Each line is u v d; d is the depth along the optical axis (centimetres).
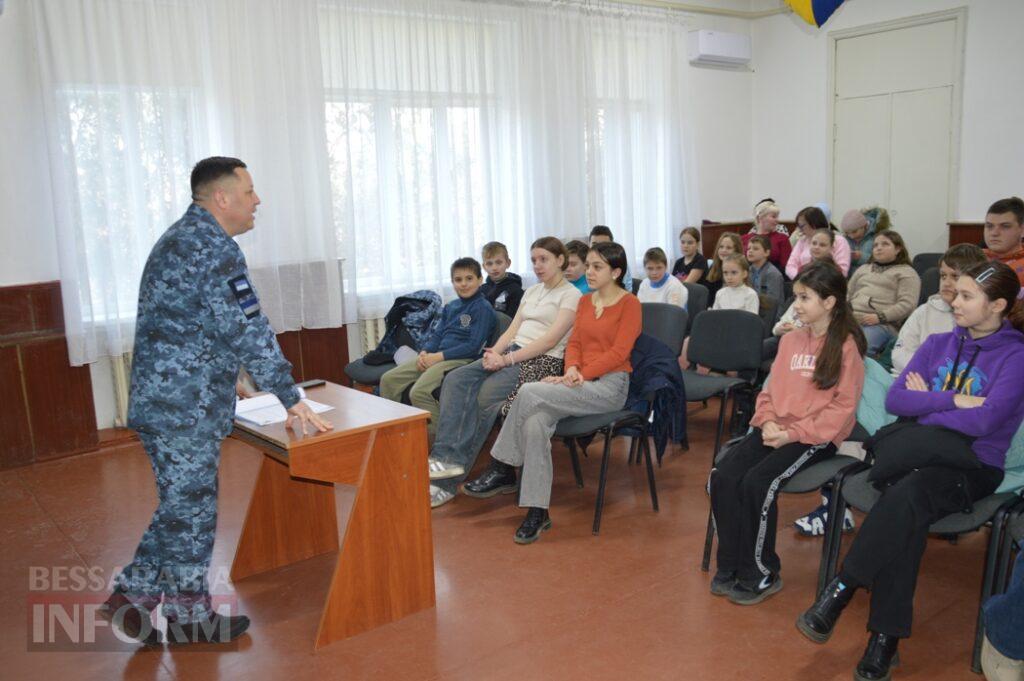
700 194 704
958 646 223
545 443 300
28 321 400
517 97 556
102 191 408
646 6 623
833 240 493
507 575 272
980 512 212
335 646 231
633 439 385
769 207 596
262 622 246
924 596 251
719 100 704
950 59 595
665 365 320
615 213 618
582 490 352
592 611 246
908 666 213
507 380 343
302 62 460
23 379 401
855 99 657
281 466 280
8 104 392
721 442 400
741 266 436
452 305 388
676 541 296
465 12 523
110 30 405
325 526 293
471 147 538
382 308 508
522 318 364
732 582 254
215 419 221
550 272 351
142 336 218
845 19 653
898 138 634
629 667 216
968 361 230
